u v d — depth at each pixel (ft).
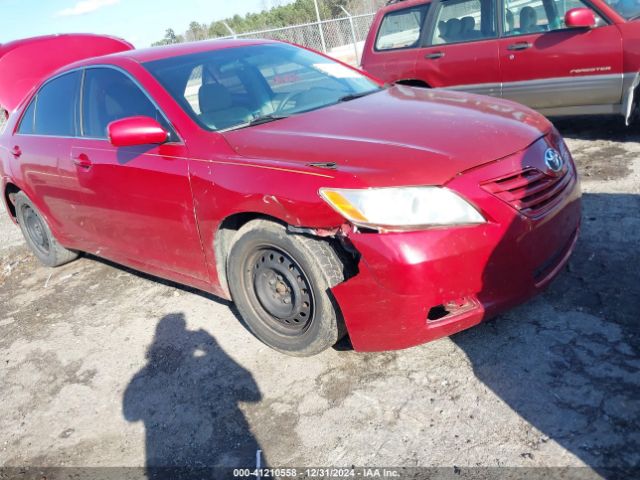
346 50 55.01
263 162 9.79
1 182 17.74
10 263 19.54
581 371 8.82
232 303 13.24
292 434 8.92
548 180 9.65
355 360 10.23
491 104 11.52
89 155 13.24
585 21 18.16
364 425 8.75
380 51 24.47
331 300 9.34
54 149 14.57
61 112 14.79
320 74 13.75
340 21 54.24
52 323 14.35
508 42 20.38
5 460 9.81
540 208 9.32
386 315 8.72
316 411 9.27
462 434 8.21
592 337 9.51
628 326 9.61
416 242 8.32
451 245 8.40
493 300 8.98
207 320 12.71
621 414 7.91
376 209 8.44
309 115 11.44
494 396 8.73
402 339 8.85
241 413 9.62
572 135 20.70
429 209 8.43
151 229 12.30
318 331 9.62
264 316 10.62
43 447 9.92
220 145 10.71
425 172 8.66
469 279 8.62
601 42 18.28
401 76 23.67
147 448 9.36
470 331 10.32
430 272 8.34
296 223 9.12
